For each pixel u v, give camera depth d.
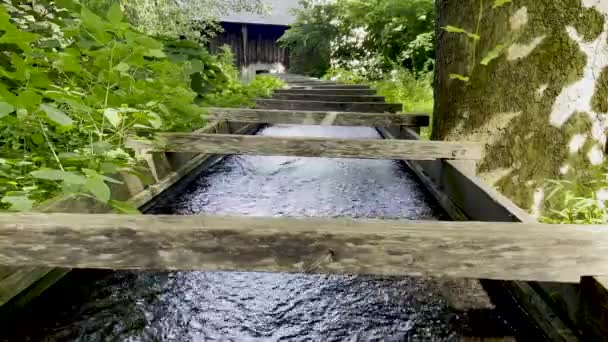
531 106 2.27
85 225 1.01
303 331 1.46
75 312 1.51
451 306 1.59
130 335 1.42
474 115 2.55
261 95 7.19
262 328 1.46
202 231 1.01
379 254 1.01
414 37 13.23
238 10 12.68
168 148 2.65
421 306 1.59
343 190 3.07
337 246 1.01
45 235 1.02
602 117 2.10
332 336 1.44
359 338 1.43
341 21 17.62
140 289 1.66
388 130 5.21
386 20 14.06
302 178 3.39
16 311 1.37
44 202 1.51
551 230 1.02
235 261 1.02
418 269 1.01
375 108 5.66
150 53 2.12
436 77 3.04
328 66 20.30
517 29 2.31
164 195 2.76
